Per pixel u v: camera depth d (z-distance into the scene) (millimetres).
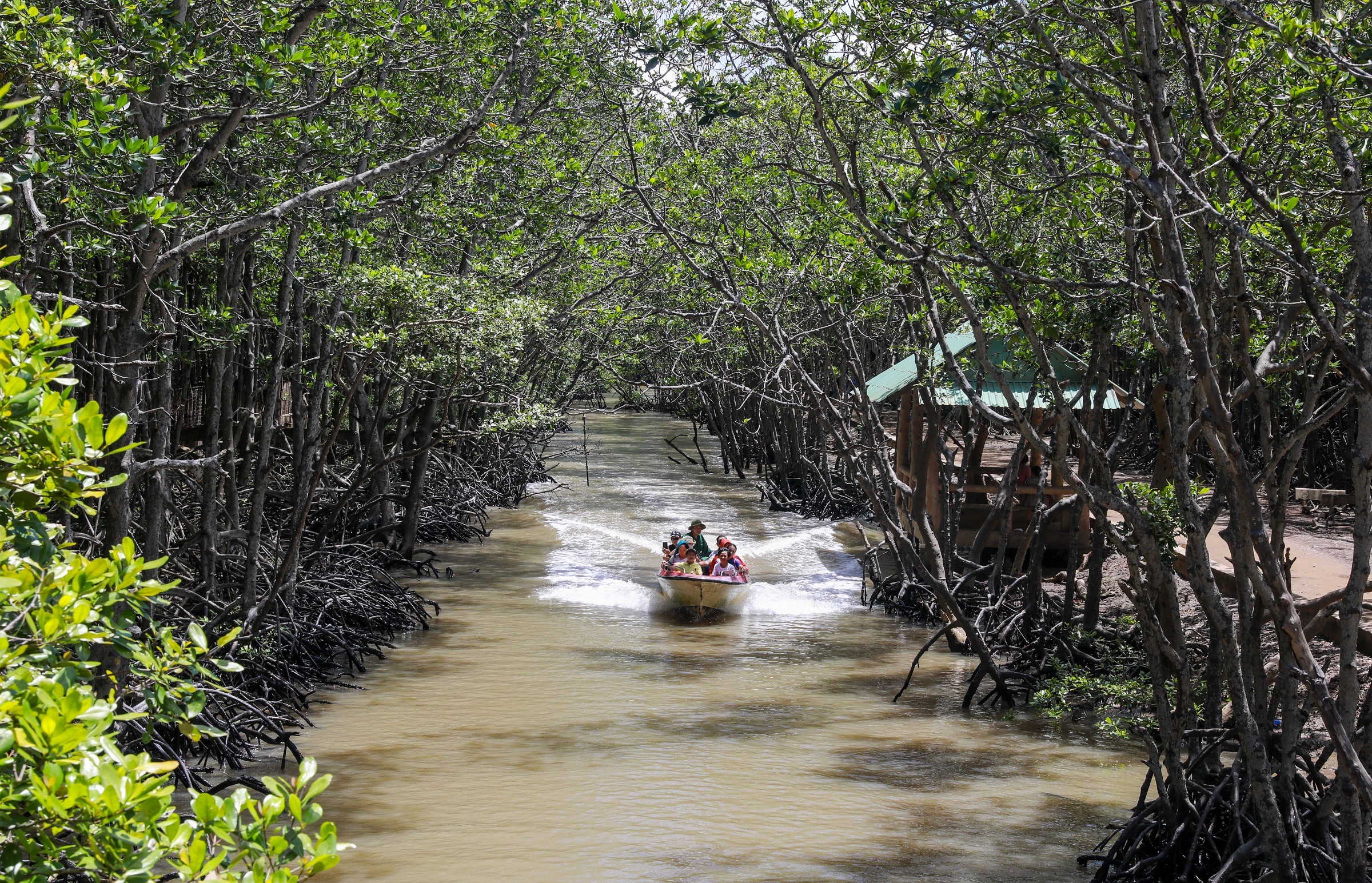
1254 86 10188
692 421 50688
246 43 11352
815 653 18391
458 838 10523
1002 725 14836
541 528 29719
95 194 10195
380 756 12930
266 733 13344
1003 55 9812
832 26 11023
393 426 29516
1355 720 7918
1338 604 8516
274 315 17250
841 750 13586
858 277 15469
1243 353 8461
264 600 14773
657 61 10633
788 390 21203
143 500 14328
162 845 3508
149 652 4363
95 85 7254
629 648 18344
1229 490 8641
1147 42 8445
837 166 10828
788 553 27734
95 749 3426
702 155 19281
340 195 12773
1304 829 8930
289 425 26625
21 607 3740
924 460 17609
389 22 13305
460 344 16078
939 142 12930
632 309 25938
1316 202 9961
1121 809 11852
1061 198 12844
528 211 19062
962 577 20125
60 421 3650
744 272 19328
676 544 23172
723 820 11211
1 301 3693
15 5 6879
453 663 17188
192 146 13562
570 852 10281
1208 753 9836
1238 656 8484
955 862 10305
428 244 19078
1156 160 7980
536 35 15914
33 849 3336
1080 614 18281
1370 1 8797
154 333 12758
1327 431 28578
